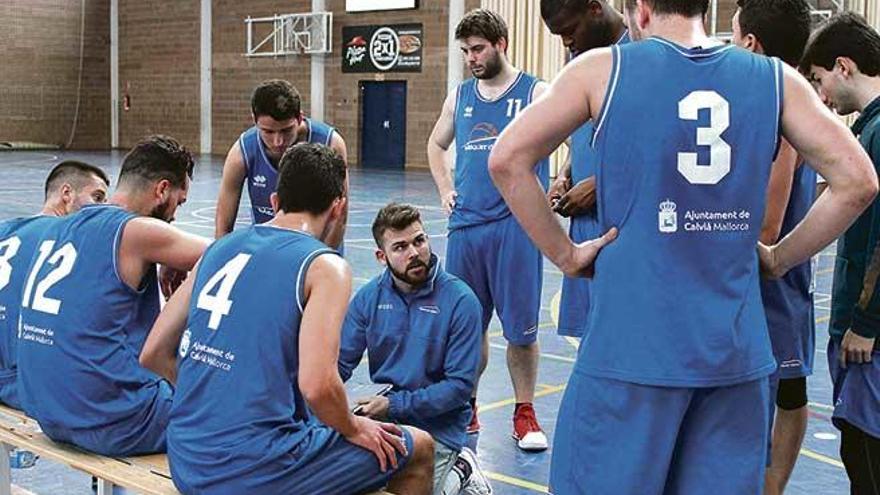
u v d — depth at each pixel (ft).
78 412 10.02
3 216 40.86
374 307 12.08
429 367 11.85
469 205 15.05
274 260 8.67
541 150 7.06
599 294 7.13
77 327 9.96
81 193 12.29
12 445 10.93
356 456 9.04
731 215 6.89
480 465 14.26
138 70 91.04
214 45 85.30
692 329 6.85
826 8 55.57
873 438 9.30
